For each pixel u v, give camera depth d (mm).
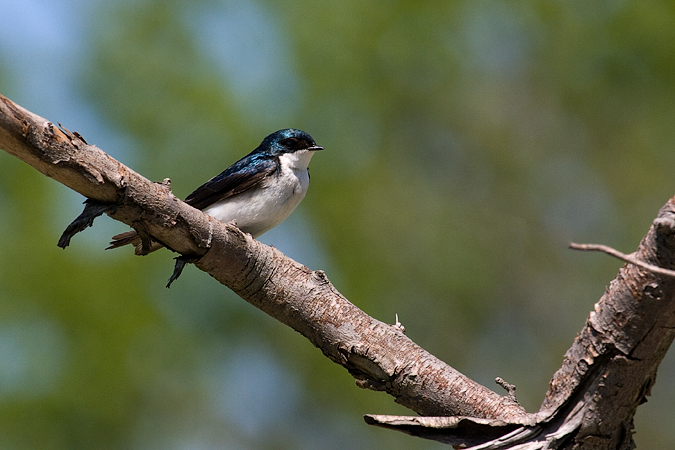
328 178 13203
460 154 15852
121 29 13633
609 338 4328
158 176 12156
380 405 11758
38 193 11477
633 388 4391
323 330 5508
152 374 10805
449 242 14281
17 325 10539
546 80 16078
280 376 12102
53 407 10102
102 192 5043
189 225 5305
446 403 5242
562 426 4574
